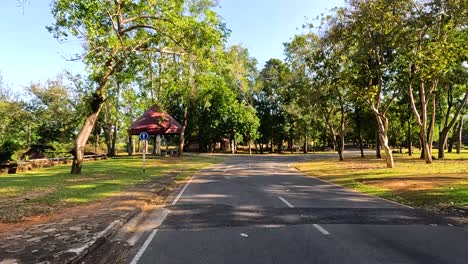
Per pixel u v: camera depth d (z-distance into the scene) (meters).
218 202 14.16
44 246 7.99
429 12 23.77
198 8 34.97
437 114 50.59
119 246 8.38
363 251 7.54
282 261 6.93
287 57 41.16
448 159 40.16
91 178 23.20
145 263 7.02
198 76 28.33
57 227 9.88
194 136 82.69
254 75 75.69
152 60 27.98
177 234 9.24
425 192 15.99
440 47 25.19
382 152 70.81
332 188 18.59
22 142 44.00
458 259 7.04
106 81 25.19
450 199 14.00
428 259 7.04
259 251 7.59
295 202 13.97
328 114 46.03
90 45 23.27
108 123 55.78
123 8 25.25
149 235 9.23
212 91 50.25
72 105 52.44
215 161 44.56
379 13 24.83
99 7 22.03
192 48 24.75
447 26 25.75
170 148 93.44
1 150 29.28
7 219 11.20
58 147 47.47
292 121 76.00
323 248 7.78
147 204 14.23
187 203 14.11
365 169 29.05
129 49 25.02
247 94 75.56
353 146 115.62
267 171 29.80
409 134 52.56
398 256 7.23
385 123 30.98
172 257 7.34
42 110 51.38
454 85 41.41
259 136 73.88
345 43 26.81
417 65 26.34
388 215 11.44
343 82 27.69
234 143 82.12
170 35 25.17
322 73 28.70
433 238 8.62
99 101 25.62
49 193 16.47
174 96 51.50
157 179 23.17
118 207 12.94
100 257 7.59
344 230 9.42
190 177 25.12
